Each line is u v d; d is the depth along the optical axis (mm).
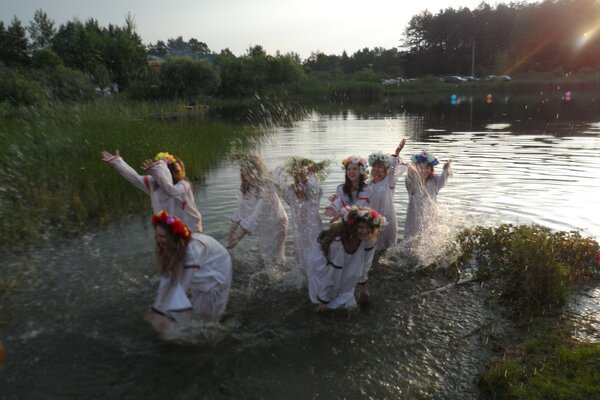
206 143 14273
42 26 61250
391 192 6441
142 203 8711
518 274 5188
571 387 3516
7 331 4461
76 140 11617
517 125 19875
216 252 4535
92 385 3738
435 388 3668
